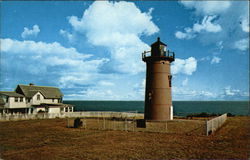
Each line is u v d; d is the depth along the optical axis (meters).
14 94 46.97
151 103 32.34
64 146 17.58
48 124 32.12
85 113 47.19
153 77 32.62
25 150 16.38
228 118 40.09
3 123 33.84
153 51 33.22
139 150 15.91
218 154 14.48
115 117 42.03
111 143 18.38
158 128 25.98
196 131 23.52
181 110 111.50
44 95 52.03
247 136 20.53
